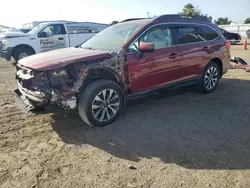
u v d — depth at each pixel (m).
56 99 3.42
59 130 3.90
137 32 4.34
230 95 5.76
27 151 3.29
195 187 2.55
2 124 4.10
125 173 2.81
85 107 3.74
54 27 11.57
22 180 2.69
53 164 2.99
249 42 22.91
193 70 5.31
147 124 4.10
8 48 10.59
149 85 4.54
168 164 2.97
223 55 5.97
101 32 5.27
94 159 3.09
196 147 3.35
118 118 4.34
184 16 5.27
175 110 4.77
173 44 4.87
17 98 4.34
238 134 3.74
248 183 2.61
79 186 2.60
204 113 4.61
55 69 3.52
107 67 3.91
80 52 4.12
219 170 2.84
